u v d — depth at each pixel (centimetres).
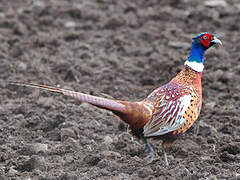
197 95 1114
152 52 1941
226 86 1648
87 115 1402
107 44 2036
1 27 2180
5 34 2094
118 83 1686
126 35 2133
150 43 2061
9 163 1117
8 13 2308
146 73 1755
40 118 1352
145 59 1894
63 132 1259
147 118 1038
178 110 1068
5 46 1938
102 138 1271
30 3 2534
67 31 2173
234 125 1354
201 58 1141
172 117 1062
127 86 1666
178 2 2531
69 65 1770
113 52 1973
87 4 2505
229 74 1714
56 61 1841
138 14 2370
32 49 1962
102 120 1382
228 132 1316
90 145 1215
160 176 1030
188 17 2331
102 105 997
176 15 2353
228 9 2422
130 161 1128
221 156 1149
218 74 1717
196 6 2500
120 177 1023
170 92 1082
